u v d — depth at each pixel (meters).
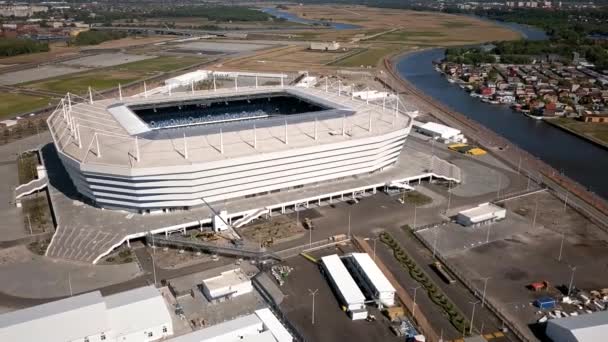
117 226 122.69
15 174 166.00
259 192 138.62
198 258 114.75
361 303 96.31
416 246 120.56
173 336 89.75
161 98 193.12
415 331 90.75
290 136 144.88
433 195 148.62
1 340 81.00
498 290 103.88
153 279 106.56
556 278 108.19
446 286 105.25
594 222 133.25
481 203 144.00
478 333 91.56
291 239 122.94
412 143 196.50
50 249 116.25
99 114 165.75
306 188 144.75
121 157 128.38
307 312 97.06
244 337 84.62
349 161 147.88
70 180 152.88
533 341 89.56
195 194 129.50
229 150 133.88
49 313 86.31
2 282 104.94
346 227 129.12
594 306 98.50
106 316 86.88
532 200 146.62
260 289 103.81
